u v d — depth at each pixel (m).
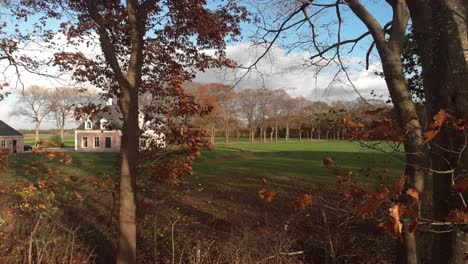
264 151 49.75
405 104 4.62
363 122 2.68
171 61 9.25
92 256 8.72
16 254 7.73
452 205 2.55
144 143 9.12
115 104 9.05
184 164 8.96
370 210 1.98
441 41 2.65
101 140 55.28
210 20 8.44
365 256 7.09
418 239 6.11
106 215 11.91
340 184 2.67
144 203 10.95
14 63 8.84
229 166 29.41
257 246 6.87
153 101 9.23
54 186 9.58
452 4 2.65
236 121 70.88
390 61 4.86
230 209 13.16
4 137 53.56
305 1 6.38
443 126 2.54
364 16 5.26
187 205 13.41
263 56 8.05
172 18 8.61
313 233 7.72
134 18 7.51
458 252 2.66
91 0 7.26
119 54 8.83
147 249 8.91
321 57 7.56
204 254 7.04
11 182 12.12
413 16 2.91
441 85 2.62
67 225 10.09
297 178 21.25
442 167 2.62
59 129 75.31
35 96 58.03
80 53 8.12
